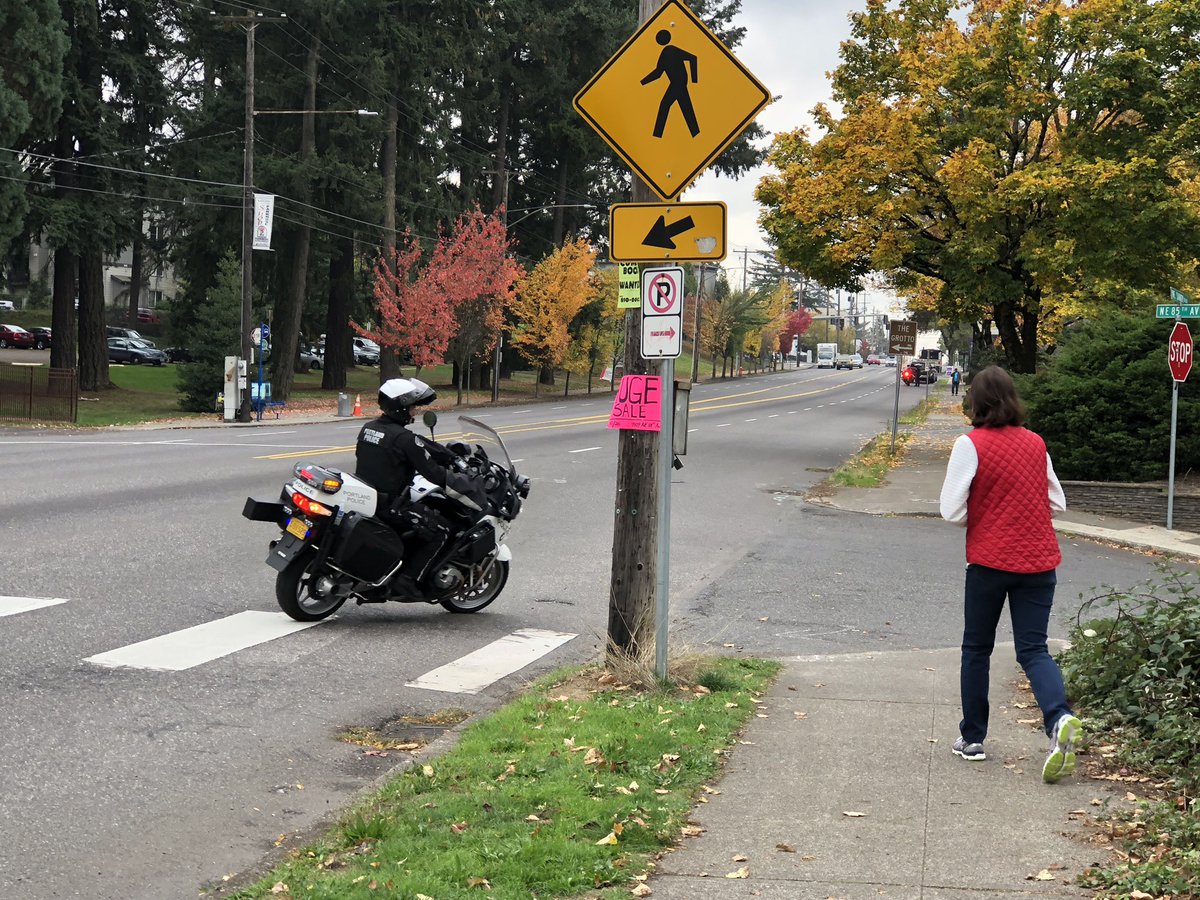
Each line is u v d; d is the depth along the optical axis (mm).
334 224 52500
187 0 49438
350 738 6582
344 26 50531
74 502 14719
